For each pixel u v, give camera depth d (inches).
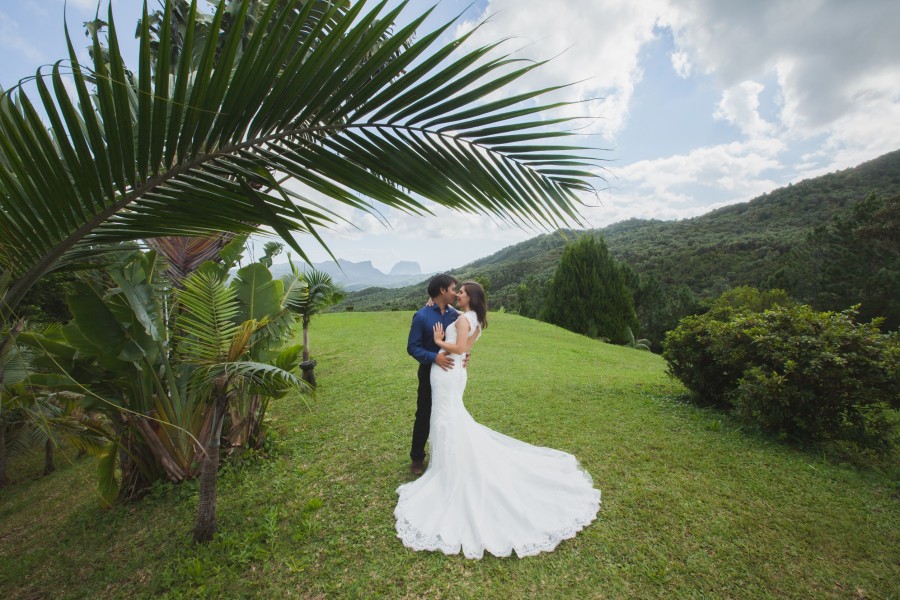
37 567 119.0
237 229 56.4
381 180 58.1
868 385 149.3
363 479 146.4
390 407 227.1
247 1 44.0
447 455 120.1
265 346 166.4
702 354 209.5
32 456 263.0
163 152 49.9
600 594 90.9
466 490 114.8
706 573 95.7
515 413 209.8
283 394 171.6
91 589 106.7
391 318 726.5
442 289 143.1
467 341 128.3
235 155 52.9
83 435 147.1
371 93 51.6
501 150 56.9
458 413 124.4
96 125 45.0
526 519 109.9
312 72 49.1
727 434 175.3
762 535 108.3
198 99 46.8
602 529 111.6
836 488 130.3
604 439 172.1
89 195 48.5
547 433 180.5
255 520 125.5
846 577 93.7
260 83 48.3
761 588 91.3
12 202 46.6
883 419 154.8
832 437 158.9
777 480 135.6
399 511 120.3
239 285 160.9
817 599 88.0
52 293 305.4
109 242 56.5
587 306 773.3
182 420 154.9
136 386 145.9
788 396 159.6
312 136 55.8
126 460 154.3
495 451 131.0
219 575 103.7
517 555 102.0
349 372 325.7
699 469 144.0
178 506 141.3
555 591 92.1
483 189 58.9
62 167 46.3
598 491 127.0
